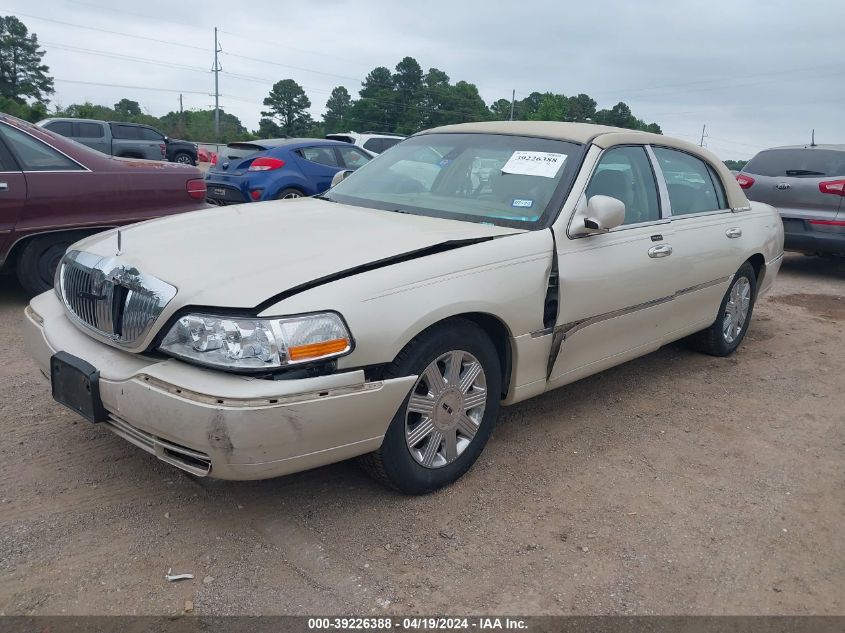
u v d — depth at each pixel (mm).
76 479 3258
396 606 2557
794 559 2996
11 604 2455
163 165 6422
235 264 2887
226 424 2514
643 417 4367
